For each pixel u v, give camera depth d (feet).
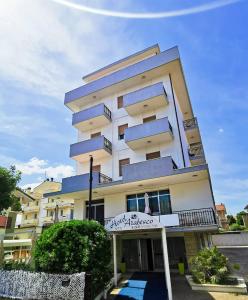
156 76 62.54
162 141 54.13
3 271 29.27
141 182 47.44
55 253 26.37
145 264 46.85
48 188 139.54
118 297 29.12
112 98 68.39
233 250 73.97
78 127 67.62
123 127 62.59
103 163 60.23
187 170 42.11
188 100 71.72
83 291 23.35
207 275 33.12
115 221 34.76
